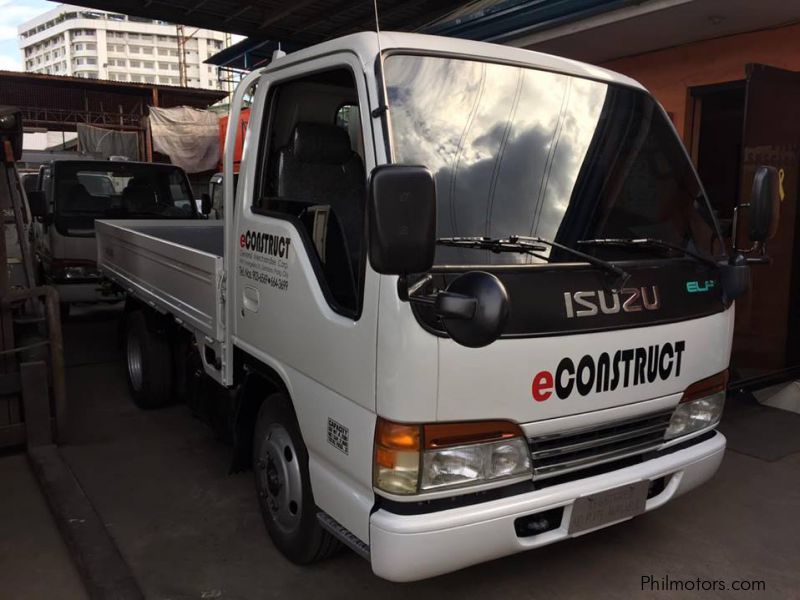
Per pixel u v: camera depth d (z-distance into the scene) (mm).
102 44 166000
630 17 5562
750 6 5297
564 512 2549
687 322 2805
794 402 5508
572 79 3029
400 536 2252
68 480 3932
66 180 8461
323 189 3139
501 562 3258
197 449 4602
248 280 3225
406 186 1933
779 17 5598
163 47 168750
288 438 3057
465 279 2113
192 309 3986
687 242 3090
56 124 17000
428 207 1954
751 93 4871
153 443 4703
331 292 2641
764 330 5402
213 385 3967
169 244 4324
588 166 2906
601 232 2820
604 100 3088
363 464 2395
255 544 3395
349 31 7121
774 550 3418
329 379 2574
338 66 2742
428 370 2207
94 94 16875
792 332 5551
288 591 3008
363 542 2428
